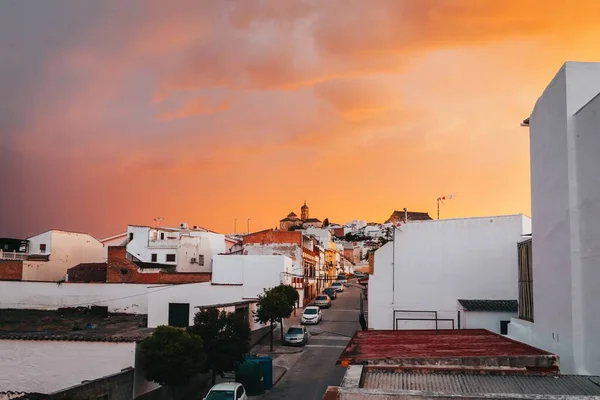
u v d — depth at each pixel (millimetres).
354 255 129875
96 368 20156
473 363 11922
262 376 23938
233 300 36562
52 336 20750
